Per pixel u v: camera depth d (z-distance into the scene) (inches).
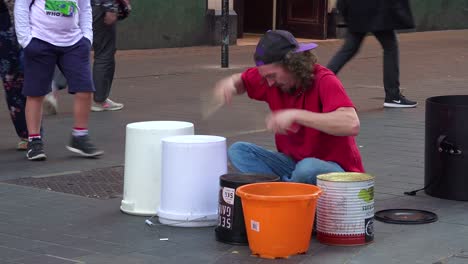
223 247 193.3
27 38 275.3
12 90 294.2
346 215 191.6
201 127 345.1
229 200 193.5
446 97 245.6
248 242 190.1
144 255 187.2
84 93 286.0
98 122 356.8
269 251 183.8
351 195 191.2
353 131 187.9
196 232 205.0
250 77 205.3
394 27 378.6
